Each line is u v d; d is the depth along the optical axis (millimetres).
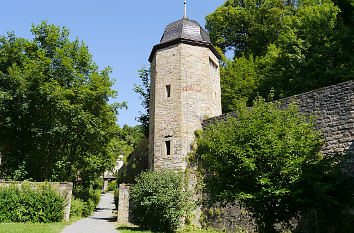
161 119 16750
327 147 11062
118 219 16484
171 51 17719
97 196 29578
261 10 30609
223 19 32438
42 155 20203
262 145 9195
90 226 14055
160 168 15914
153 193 13242
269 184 8609
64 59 19141
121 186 17031
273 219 9195
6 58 18672
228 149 9719
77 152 22844
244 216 12922
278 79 22734
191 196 14867
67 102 18047
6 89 18312
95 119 19594
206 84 17359
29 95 18375
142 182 14047
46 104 18656
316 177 8727
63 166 19312
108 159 24156
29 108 18688
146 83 24828
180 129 15914
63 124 19406
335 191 9047
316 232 10039
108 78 20828
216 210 14078
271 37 30781
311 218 10406
